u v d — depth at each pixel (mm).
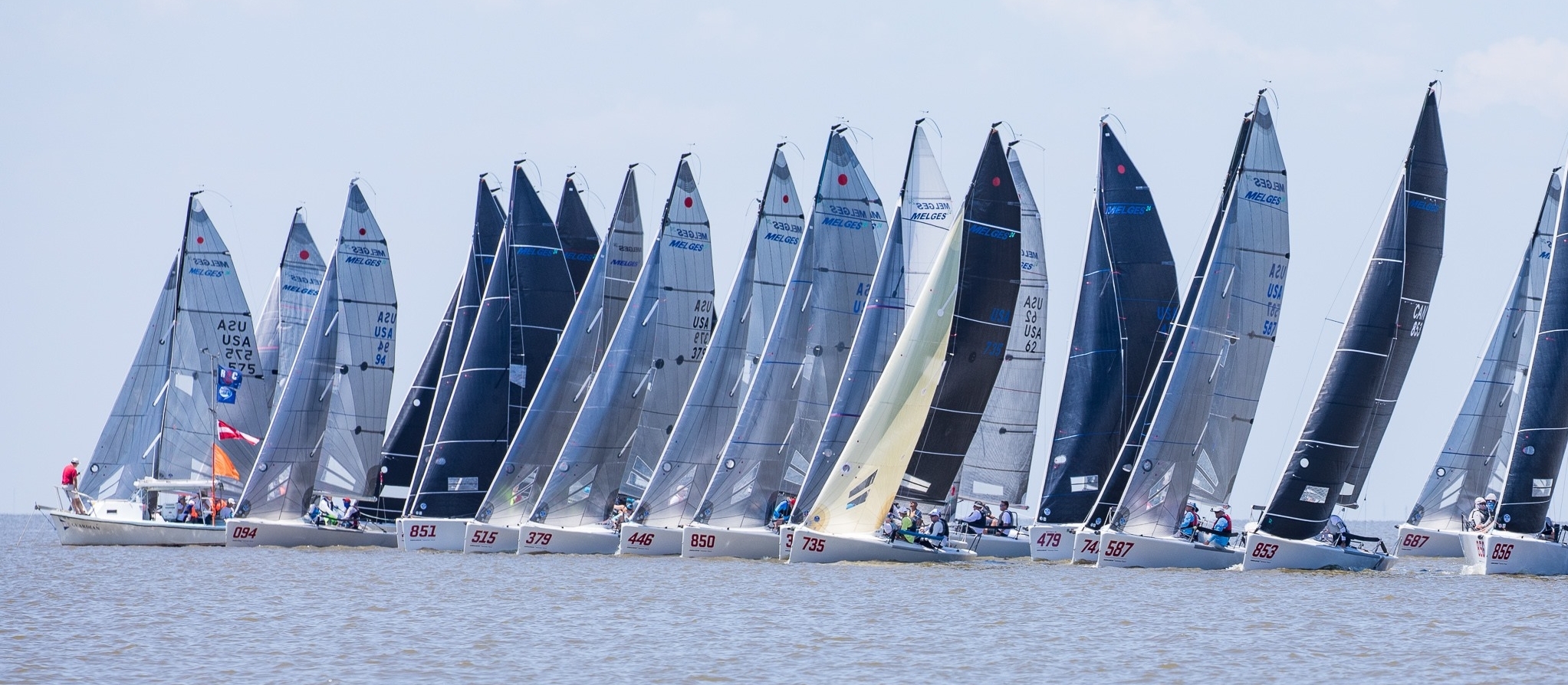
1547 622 159375
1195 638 148375
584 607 166625
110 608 167375
